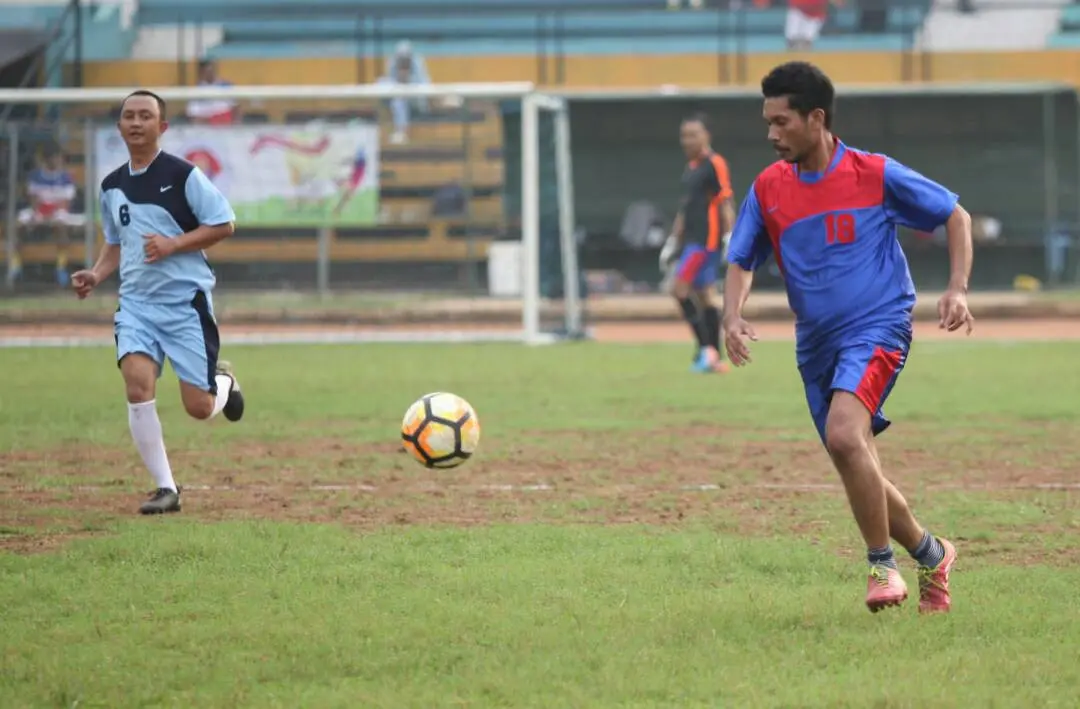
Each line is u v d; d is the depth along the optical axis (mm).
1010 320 59594
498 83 69062
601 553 16500
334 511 19359
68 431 27312
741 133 64625
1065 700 10883
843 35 70000
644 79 68750
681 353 45062
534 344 48656
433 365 41062
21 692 11148
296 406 31297
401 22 72438
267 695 11094
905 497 20359
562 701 10875
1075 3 71625
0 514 18969
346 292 53906
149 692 11109
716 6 72000
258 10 73375
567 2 73312
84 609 13859
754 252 14172
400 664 11930
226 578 15164
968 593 14539
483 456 24234
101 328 52312
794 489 21172
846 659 12086
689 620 13359
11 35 68875
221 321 55625
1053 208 64250
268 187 49969
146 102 19109
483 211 53750
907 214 13695
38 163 51344
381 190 50906
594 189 64875
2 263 51625
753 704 10789
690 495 20672
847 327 13547
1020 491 20938
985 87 63500
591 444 25672
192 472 22625
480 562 16031
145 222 19188
